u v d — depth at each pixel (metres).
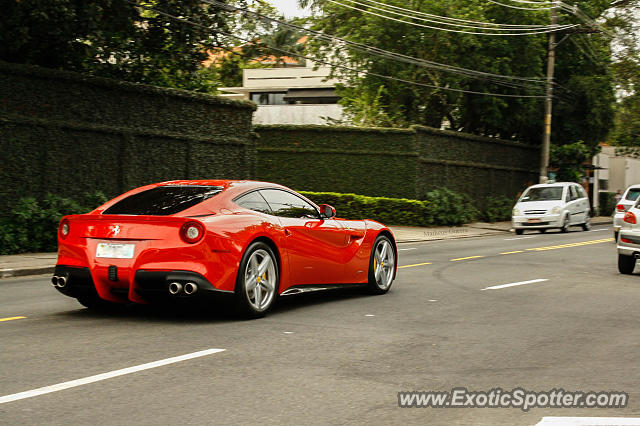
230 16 20.41
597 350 6.36
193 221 7.04
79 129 17.89
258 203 8.02
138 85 19.47
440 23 31.34
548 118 33.28
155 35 20.22
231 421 4.21
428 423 4.28
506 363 5.81
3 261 14.11
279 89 55.12
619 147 57.00
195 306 8.51
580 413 4.51
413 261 15.35
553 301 9.40
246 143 23.34
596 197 48.62
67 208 16.83
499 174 37.69
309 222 8.56
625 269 13.05
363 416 4.37
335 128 31.28
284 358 5.85
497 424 4.29
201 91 25.86
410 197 30.52
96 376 5.17
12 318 7.68
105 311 8.16
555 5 32.31
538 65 35.53
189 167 21.34
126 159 19.25
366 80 34.03
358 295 9.85
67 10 15.80
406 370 5.52
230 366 5.54
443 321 7.76
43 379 5.07
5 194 16.16
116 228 7.20
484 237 26.23
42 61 19.06
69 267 7.42
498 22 34.19
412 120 35.34
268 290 7.86
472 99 35.19
